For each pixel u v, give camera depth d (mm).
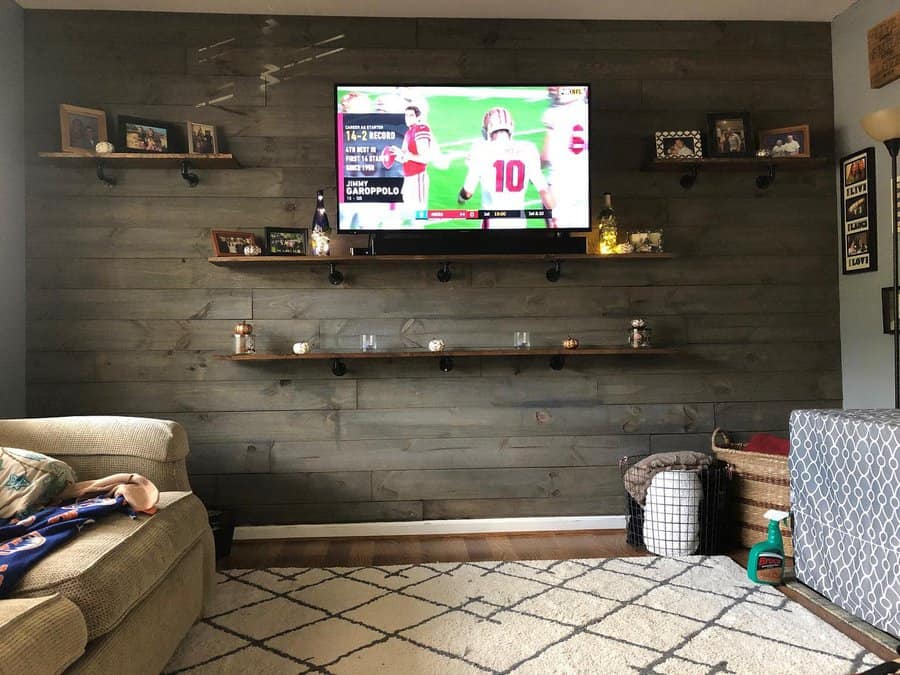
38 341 3428
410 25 3566
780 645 2164
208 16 3514
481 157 3393
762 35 3695
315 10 3494
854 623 2336
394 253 3383
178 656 2119
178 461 2459
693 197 3680
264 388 3514
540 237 3455
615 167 3645
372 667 2039
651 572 2861
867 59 3434
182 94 3490
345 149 3361
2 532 1826
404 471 3547
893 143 2918
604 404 3633
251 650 2158
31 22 3438
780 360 3697
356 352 3395
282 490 3506
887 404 3352
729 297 3686
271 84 3531
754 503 3176
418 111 3375
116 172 3475
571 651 2131
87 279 3453
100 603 1599
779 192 3717
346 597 2613
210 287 3502
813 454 2592
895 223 2941
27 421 2447
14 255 3328
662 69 3656
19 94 3389
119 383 3463
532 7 3500
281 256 3316
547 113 3406
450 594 2633
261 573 2908
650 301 3656
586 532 3547
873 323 3447
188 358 3490
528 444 3596
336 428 3533
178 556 2082
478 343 3586
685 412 3660
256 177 3521
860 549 2340
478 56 3588
